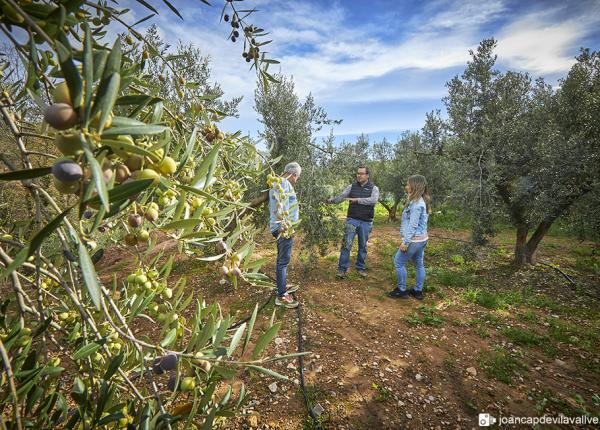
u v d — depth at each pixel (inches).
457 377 113.3
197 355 31.7
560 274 216.7
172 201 37.6
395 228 393.7
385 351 127.3
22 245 30.5
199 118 53.4
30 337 33.3
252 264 41.2
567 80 208.1
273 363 116.0
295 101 210.1
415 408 99.0
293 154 194.9
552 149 190.7
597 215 177.9
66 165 16.3
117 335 40.9
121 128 16.9
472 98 242.5
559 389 107.4
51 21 18.6
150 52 44.4
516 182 219.8
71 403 68.6
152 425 30.0
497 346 131.3
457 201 242.2
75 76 15.6
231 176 72.7
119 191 17.7
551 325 149.4
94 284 18.0
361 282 201.3
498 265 237.8
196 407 31.3
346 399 101.4
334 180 205.6
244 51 52.6
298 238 276.1
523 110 233.1
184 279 40.9
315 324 145.9
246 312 153.8
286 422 92.2
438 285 199.0
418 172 343.3
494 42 242.1
